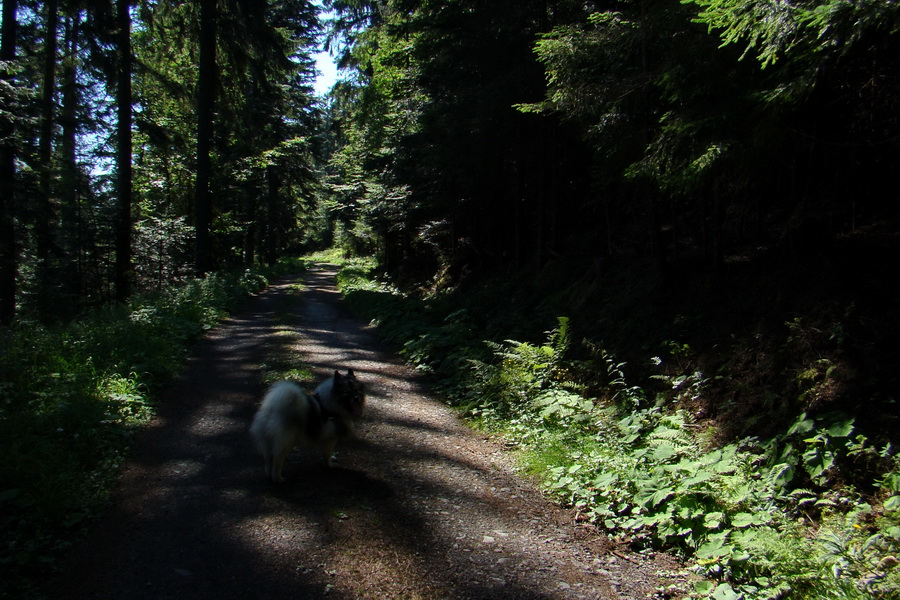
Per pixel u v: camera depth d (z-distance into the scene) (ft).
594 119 33.27
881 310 21.04
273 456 18.85
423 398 32.22
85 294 63.57
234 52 72.08
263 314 62.54
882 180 26.48
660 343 29.58
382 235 104.42
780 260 28.09
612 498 17.89
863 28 14.55
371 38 70.95
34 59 61.93
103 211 61.98
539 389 29.58
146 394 28.17
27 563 13.43
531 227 63.67
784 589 12.50
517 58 47.14
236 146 95.55
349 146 115.44
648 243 43.21
